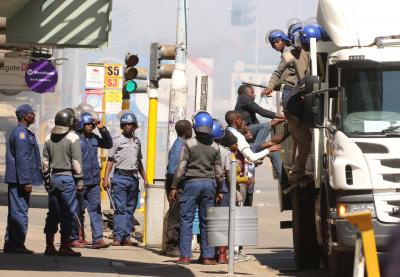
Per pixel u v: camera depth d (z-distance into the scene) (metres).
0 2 48.03
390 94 25.19
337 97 25.50
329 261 26.52
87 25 53.69
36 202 59.69
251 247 38.56
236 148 29.94
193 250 34.31
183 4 36.12
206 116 28.44
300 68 28.84
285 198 31.44
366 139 24.72
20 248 29.41
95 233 33.28
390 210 24.41
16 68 57.31
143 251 33.00
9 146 29.08
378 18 26.34
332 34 26.58
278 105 32.12
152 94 37.75
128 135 34.72
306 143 27.84
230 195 26.11
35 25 53.25
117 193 34.66
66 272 24.72
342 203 24.86
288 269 29.94
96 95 51.00
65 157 28.89
